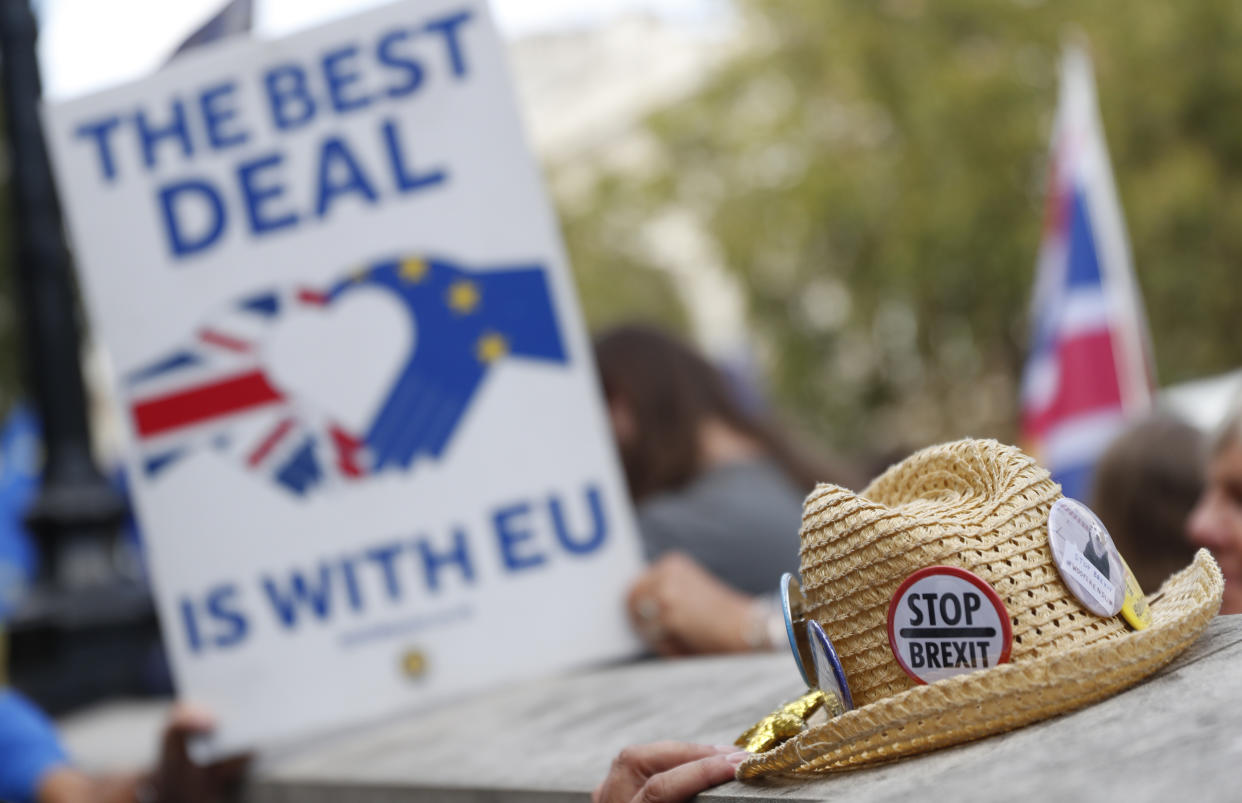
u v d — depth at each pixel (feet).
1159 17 72.54
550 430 13.99
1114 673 7.02
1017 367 78.69
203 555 14.08
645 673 13.89
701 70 95.40
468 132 14.21
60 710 21.61
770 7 82.48
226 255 14.29
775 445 17.35
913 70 77.20
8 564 28.35
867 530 7.49
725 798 7.73
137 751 17.52
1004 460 7.67
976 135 74.90
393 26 14.34
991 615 7.15
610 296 104.94
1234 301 71.20
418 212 14.20
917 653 7.35
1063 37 73.36
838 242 81.20
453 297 14.11
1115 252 25.07
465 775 11.00
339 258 14.21
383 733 15.81
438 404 14.03
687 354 17.06
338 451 14.03
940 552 7.29
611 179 101.55
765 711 10.05
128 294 14.37
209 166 14.39
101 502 22.24
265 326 14.21
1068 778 6.13
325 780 12.99
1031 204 74.90
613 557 13.93
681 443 16.47
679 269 106.63
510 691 15.87
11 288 49.24
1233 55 71.51
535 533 13.93
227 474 14.12
